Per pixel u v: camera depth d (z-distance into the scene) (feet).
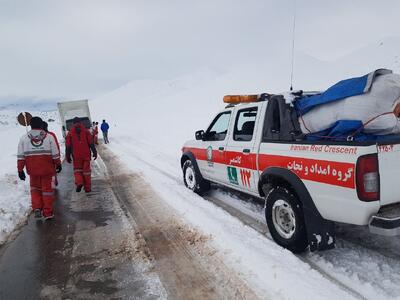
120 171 31.22
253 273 10.81
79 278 11.44
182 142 48.78
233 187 17.19
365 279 10.14
